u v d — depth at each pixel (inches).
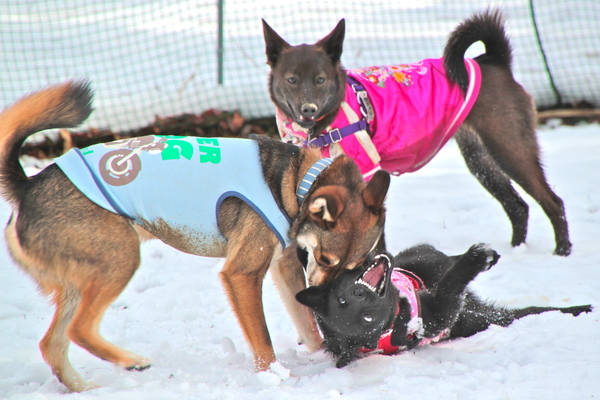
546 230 284.2
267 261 161.6
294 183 165.2
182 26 647.8
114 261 154.6
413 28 651.5
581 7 686.5
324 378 145.8
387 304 150.6
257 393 138.8
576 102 474.6
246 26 621.3
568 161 374.0
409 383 140.3
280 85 244.2
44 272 155.3
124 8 657.6
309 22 666.2
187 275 232.4
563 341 157.1
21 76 514.3
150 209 156.6
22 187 155.8
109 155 159.3
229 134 422.9
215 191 158.4
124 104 449.1
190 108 438.9
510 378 139.8
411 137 238.8
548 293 200.4
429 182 358.0
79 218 152.4
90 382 152.3
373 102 235.5
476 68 248.4
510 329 171.5
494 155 256.2
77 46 601.9
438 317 161.6
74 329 151.6
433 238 265.6
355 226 155.6
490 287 209.5
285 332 188.4
